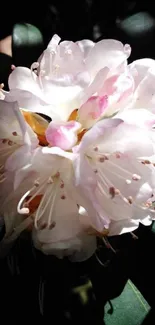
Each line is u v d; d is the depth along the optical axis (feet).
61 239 1.09
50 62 1.12
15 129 1.08
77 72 1.09
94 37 1.95
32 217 1.12
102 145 1.06
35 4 2.07
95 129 0.99
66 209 1.09
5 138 1.10
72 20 1.97
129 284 1.33
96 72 1.13
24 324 1.29
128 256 1.32
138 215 1.10
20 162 1.00
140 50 1.49
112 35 1.51
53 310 1.28
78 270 1.29
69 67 1.12
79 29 1.95
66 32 1.95
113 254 1.31
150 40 1.49
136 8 1.97
